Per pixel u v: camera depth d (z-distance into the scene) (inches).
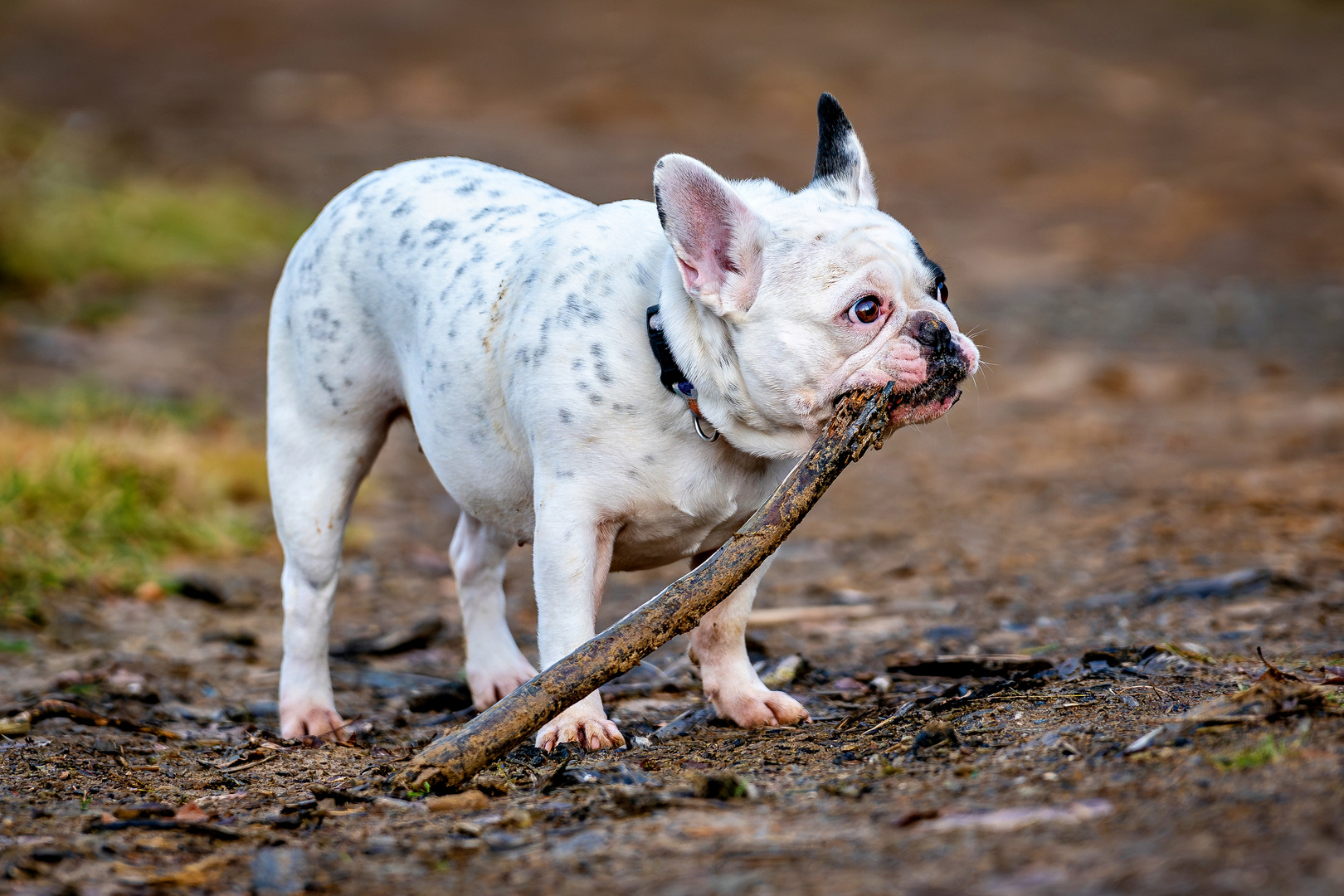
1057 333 861.2
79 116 1371.8
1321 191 1232.2
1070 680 290.8
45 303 900.6
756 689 299.9
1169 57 1887.3
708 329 263.6
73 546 482.6
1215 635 345.4
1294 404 674.2
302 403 323.9
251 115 1492.4
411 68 1726.1
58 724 314.8
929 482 596.1
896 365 257.0
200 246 1042.7
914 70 1763.0
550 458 277.0
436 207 314.5
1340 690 242.7
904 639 384.8
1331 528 464.1
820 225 261.7
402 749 297.9
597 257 279.3
